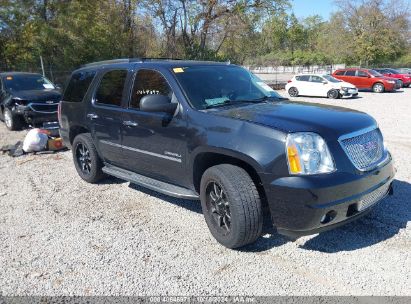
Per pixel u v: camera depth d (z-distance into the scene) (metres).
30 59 20.50
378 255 3.77
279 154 3.48
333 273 3.51
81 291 3.37
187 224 4.62
